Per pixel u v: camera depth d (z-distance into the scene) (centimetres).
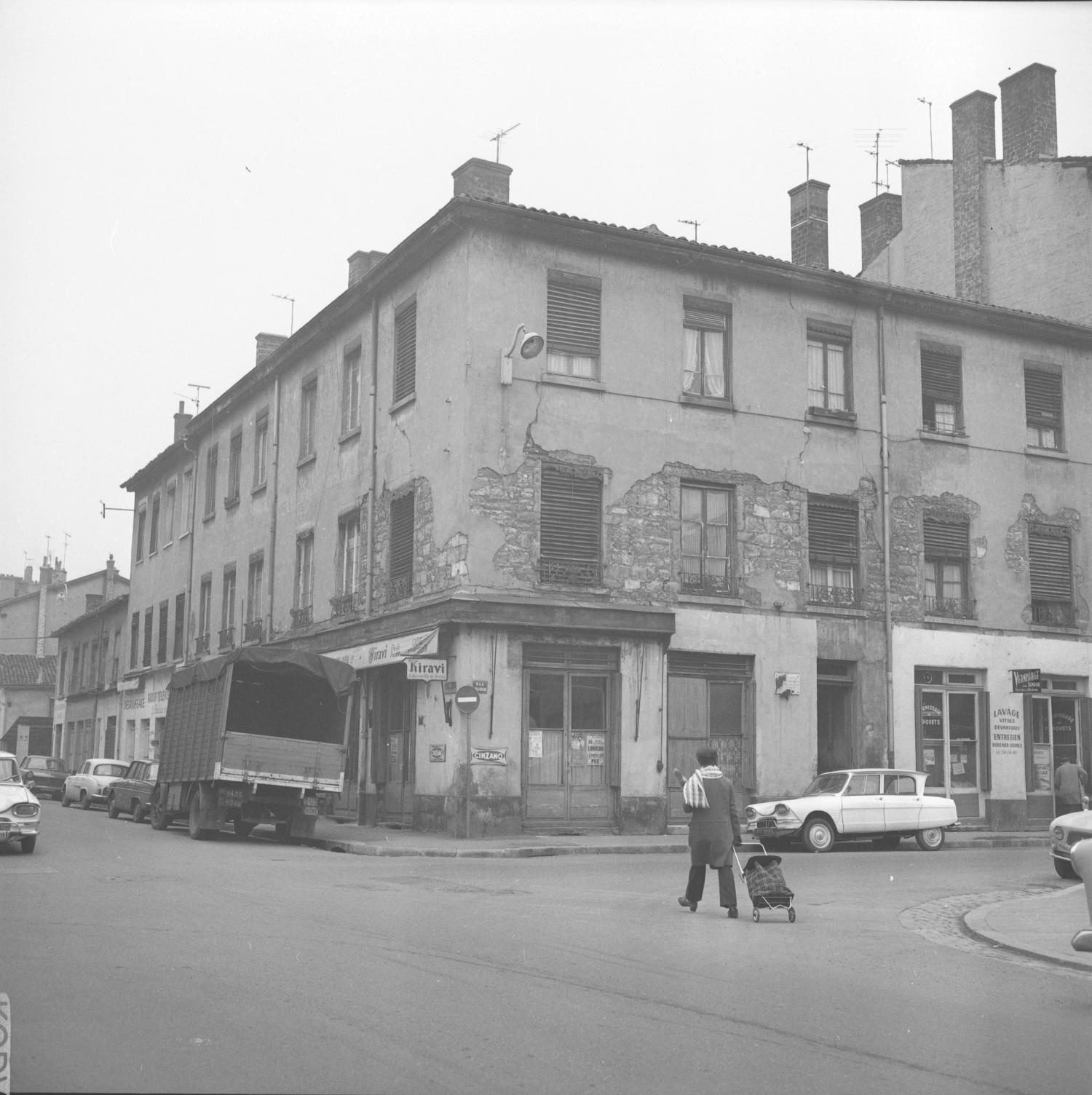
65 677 6062
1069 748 2891
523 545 2319
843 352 2731
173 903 1185
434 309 2475
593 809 2330
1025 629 2844
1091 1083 614
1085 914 1235
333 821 2689
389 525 2602
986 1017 762
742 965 921
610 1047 653
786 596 2561
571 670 2338
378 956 898
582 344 2433
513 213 2355
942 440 2798
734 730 2500
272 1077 577
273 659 2162
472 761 2212
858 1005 786
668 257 2517
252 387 3506
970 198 3359
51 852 1784
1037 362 2961
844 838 2266
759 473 2570
